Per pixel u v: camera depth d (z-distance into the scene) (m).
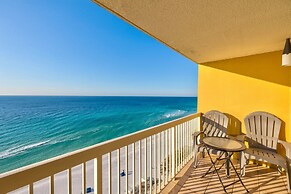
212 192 2.42
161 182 2.47
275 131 3.05
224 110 3.81
